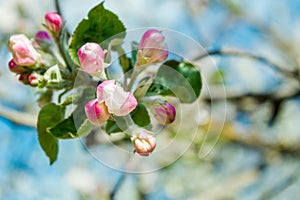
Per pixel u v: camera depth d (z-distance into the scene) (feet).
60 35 1.77
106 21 1.69
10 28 2.74
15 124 2.44
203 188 3.32
